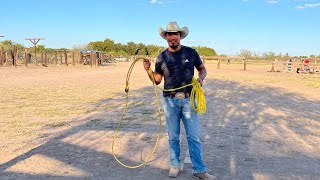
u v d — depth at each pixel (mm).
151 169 4797
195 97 4355
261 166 4941
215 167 4855
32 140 6336
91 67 36500
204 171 4375
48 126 7555
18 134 6789
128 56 71250
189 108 4340
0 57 31141
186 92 4352
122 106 10508
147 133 6953
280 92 15141
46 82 18125
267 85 18594
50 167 4867
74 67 35312
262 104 11328
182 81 4320
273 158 5344
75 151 5652
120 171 4711
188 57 4348
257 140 6461
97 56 42500
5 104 10625
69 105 10617
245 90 15781
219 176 4504
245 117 8875
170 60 4332
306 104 11484
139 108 10141
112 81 19703
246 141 6367
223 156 5391
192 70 4379
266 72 32594
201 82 4375
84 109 9875
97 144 6094
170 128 4484
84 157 5332
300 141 6453
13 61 31688
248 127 7637
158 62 4434
